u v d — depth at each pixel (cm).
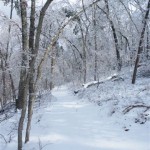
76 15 1296
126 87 2003
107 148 1109
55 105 1842
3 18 1970
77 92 2422
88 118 1465
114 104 1534
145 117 1263
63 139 1237
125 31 3388
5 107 2242
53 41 1227
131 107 1391
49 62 3120
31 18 1669
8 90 4100
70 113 1596
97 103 1708
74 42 4378
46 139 1261
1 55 2988
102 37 3656
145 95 1616
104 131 1262
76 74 4072
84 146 1154
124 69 2977
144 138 1130
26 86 1171
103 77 3297
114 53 3422
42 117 1553
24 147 1220
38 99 2067
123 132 1215
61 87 3838
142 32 2172
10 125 1560
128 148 1082
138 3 2497
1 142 1355
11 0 2322
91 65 3644
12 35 2220
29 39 1652
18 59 2089
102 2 3250
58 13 2738
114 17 3262
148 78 2319
